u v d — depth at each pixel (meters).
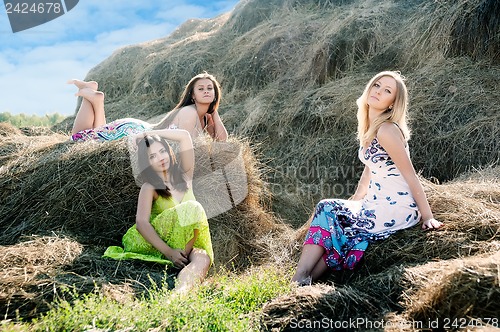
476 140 5.86
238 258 4.62
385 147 3.80
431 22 7.44
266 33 9.73
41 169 4.80
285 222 5.43
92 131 5.47
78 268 3.63
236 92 9.16
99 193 4.57
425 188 4.26
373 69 7.76
